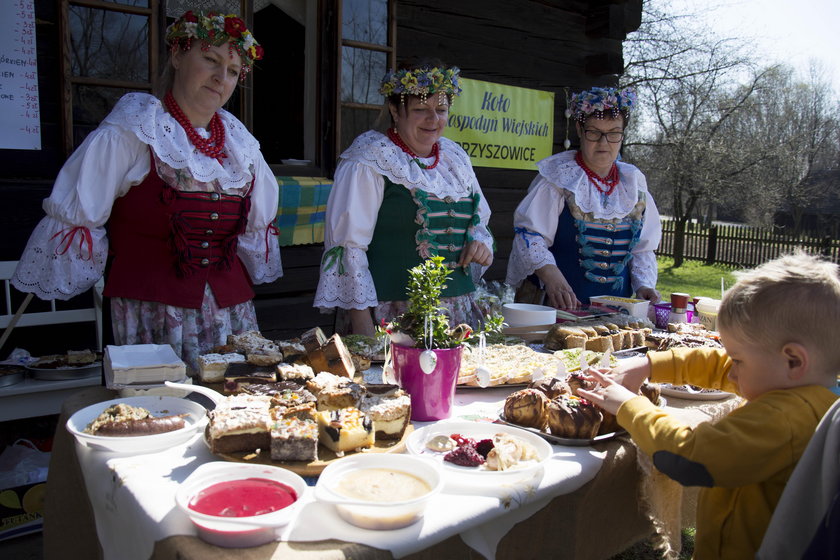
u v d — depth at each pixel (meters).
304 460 1.34
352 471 1.28
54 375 2.98
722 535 1.40
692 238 17.55
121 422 1.44
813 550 1.03
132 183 2.15
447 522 1.18
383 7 4.25
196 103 2.22
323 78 4.12
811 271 1.33
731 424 1.30
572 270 3.20
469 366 1.98
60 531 1.75
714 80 15.37
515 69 5.05
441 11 4.57
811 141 21.03
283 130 5.90
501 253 5.29
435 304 1.70
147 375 1.72
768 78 17.64
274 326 4.25
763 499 1.34
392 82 2.60
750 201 17.73
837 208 22.05
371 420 1.46
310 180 4.10
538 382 1.78
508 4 4.91
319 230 4.23
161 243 2.22
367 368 2.03
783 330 1.30
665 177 16.73
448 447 1.48
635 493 1.67
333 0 4.03
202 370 1.80
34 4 3.18
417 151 2.70
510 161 5.16
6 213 3.21
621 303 2.79
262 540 1.08
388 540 1.11
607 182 3.19
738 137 17.84
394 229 2.63
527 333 2.48
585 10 5.39
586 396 1.61
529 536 1.41
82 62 3.31
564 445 1.54
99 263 2.15
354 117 4.28
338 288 2.57
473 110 4.83
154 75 3.48
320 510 1.20
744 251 16.67
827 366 1.33
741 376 1.42
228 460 1.36
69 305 3.51
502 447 1.41
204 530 1.07
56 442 1.73
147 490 1.23
